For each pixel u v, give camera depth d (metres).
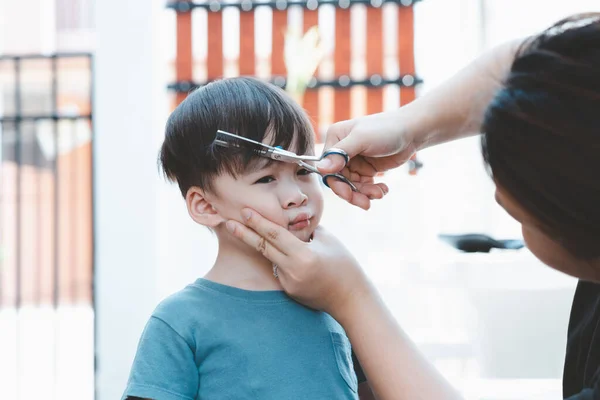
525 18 2.39
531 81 0.55
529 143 0.54
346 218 2.66
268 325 0.80
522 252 2.34
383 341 0.73
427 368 0.72
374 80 2.68
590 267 0.58
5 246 2.67
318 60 2.66
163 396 0.76
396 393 0.71
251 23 2.67
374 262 2.52
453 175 2.61
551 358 2.18
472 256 2.35
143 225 2.29
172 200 2.51
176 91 2.66
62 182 2.61
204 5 2.66
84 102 2.60
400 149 0.87
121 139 2.30
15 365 2.38
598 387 0.59
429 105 0.87
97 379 2.24
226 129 0.82
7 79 2.61
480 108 0.86
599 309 0.72
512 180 0.56
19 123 2.61
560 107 0.53
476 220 2.55
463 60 2.55
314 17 2.68
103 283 2.29
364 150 0.84
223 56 2.68
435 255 2.44
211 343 0.78
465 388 2.04
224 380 0.77
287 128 0.83
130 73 2.30
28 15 2.63
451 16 2.57
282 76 2.68
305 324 0.81
